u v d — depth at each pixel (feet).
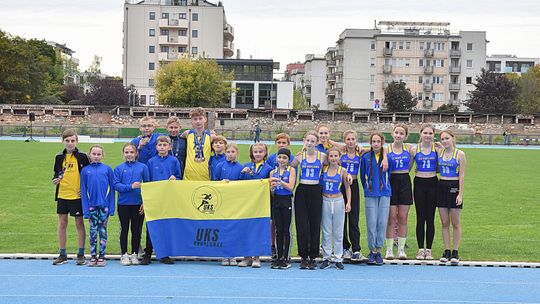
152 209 35.45
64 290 29.71
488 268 35.99
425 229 40.09
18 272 33.14
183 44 351.46
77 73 499.51
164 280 31.86
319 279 32.63
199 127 37.17
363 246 43.24
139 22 351.46
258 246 35.70
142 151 37.37
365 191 36.86
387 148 37.76
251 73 324.80
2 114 235.61
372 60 366.02
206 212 35.88
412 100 334.03
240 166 36.81
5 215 53.62
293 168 35.47
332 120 253.85
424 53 358.23
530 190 78.18
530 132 258.37
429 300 29.04
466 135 219.00
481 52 360.28
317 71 445.37
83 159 35.22
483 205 64.44
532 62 511.40
